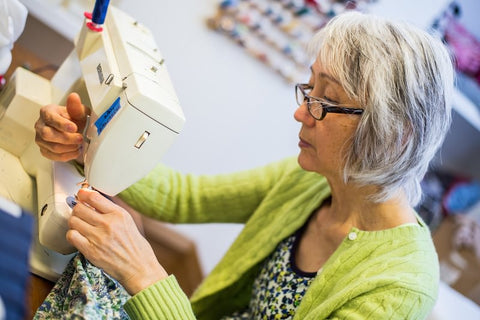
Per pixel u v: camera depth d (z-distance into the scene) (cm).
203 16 258
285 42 266
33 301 102
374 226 125
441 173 277
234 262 149
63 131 109
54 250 110
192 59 262
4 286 59
